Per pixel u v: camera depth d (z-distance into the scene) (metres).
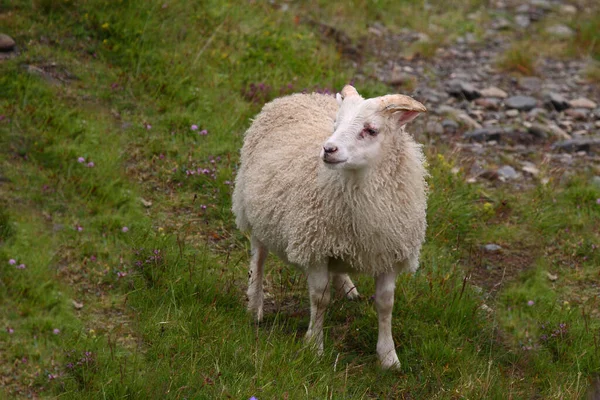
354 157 6.78
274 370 7.10
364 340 8.07
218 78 12.52
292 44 14.15
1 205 9.17
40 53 11.88
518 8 19.75
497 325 8.62
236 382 6.93
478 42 17.36
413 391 7.37
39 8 12.73
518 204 11.05
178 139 11.09
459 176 11.13
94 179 9.95
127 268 8.69
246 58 13.27
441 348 7.78
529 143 12.99
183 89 12.00
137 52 12.46
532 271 9.68
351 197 6.99
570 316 8.72
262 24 14.38
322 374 7.21
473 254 9.98
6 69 11.33
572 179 11.59
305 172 7.35
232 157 10.90
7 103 10.71
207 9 14.13
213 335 7.59
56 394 6.94
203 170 10.44
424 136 12.66
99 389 6.87
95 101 11.38
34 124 10.55
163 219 9.73
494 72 15.82
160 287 8.39
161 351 7.41
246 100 12.32
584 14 19.31
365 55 15.54
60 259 8.67
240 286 8.84
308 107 8.35
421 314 8.39
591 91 15.23
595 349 8.02
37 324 7.71
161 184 10.31
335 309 8.43
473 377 7.51
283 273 9.06
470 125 13.37
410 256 7.49
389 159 7.07
